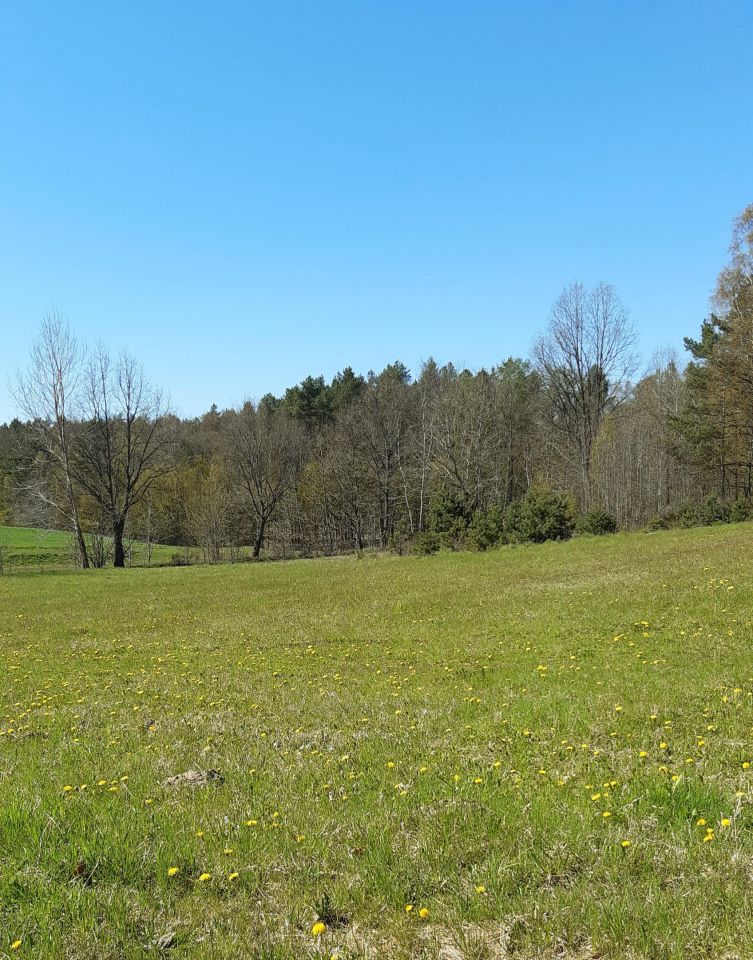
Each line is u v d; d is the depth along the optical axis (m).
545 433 66.69
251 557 63.84
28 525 60.69
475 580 25.08
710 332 50.03
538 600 18.77
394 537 47.91
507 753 6.87
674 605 15.25
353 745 7.60
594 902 3.96
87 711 10.17
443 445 55.16
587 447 54.38
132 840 5.12
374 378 101.44
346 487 66.50
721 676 9.27
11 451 56.38
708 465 52.59
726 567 19.92
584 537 38.06
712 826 4.81
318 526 75.44
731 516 37.53
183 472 73.38
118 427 56.28
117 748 8.03
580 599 17.95
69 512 54.66
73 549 56.47
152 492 67.00
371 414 64.94
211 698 10.61
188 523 68.00
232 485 70.00
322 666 12.67
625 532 39.88
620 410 61.81
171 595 28.80
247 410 75.75
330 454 67.50
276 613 21.03
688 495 58.41
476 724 8.04
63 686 12.25
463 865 4.62
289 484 71.62
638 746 6.79
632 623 13.94
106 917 4.24
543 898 4.06
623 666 10.51
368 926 4.09
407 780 6.31
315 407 87.31
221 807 5.88
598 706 8.34
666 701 8.27
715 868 4.21
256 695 10.61
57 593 31.70
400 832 5.10
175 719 9.38
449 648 13.46
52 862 4.84
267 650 14.79
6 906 4.33
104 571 45.88
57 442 51.59
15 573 45.56
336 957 3.71
